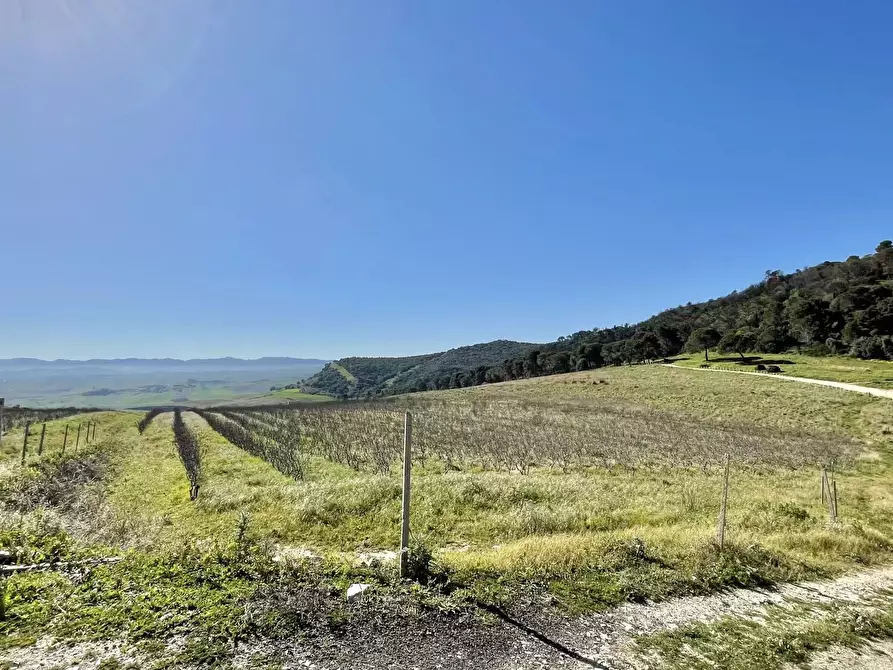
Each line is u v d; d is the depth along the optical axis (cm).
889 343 6606
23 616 533
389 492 1540
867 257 11188
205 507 1387
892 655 607
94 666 458
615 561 855
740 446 2844
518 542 1091
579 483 1817
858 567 995
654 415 4153
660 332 11531
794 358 7688
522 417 4022
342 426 3619
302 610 588
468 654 536
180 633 522
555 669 521
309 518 1303
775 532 1247
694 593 766
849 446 2948
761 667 553
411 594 659
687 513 1459
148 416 6650
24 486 1398
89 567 690
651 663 550
